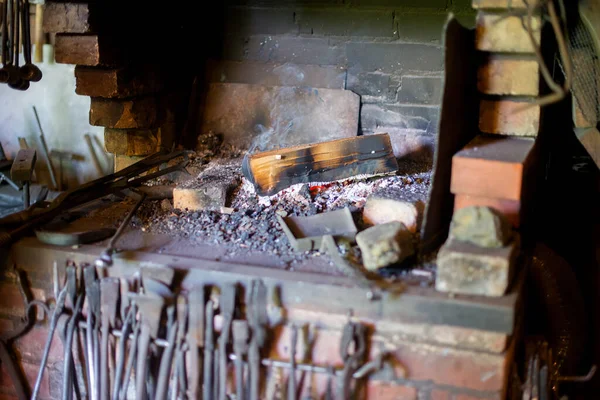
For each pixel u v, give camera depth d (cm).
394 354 194
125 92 275
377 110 299
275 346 203
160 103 298
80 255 216
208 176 268
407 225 225
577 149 280
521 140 220
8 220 230
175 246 224
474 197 206
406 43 291
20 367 238
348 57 299
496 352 185
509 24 203
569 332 239
